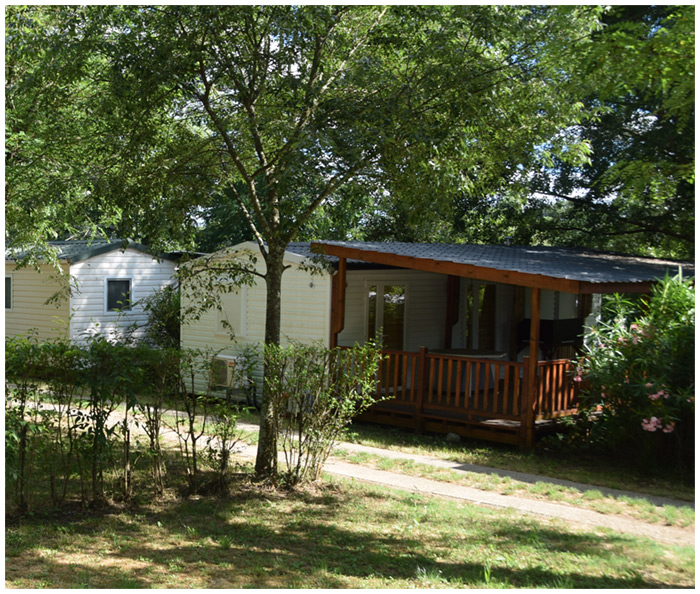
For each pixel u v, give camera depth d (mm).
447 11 9055
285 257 13734
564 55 9258
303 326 13555
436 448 10977
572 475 9422
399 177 8742
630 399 9875
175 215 8531
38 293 18500
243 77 8883
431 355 12125
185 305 15195
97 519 7055
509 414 11117
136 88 8398
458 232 24297
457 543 6703
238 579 5684
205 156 9477
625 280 11203
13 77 11664
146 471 8906
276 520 7332
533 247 17203
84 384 7262
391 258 12180
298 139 7734
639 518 7633
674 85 9438
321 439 8750
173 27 8578
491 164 10797
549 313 16250
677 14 8836
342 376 9172
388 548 6562
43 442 7871
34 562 5832
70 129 11391
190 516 7352
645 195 19469
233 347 14625
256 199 8719
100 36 8602
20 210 12602
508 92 9539
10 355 6906
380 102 8562
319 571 5883
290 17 8258
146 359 7695
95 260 18281
